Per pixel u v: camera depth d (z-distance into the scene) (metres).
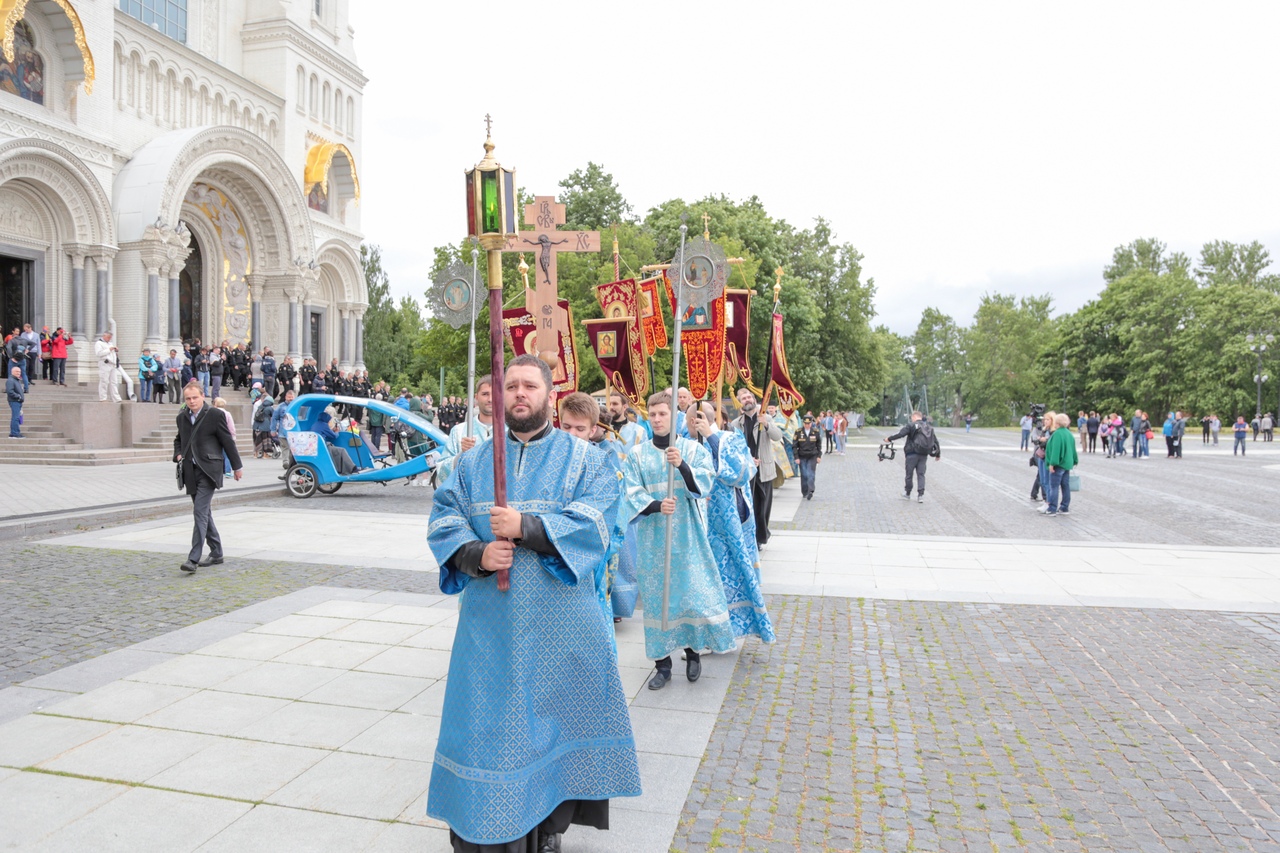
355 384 29.53
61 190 25.73
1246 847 3.54
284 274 34.06
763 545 10.81
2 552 9.69
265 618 6.92
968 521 13.78
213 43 34.62
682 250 5.88
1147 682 5.63
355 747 4.38
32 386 23.19
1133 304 72.94
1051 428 16.39
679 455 5.35
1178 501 17.06
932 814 3.81
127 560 9.34
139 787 3.90
